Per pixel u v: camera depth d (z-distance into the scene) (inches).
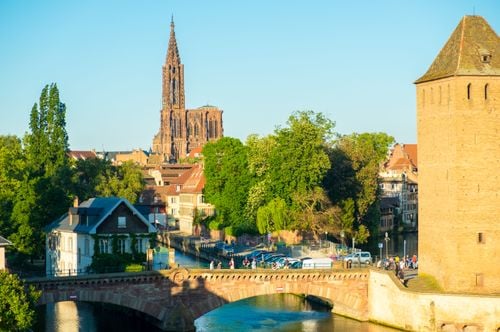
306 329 4001.0
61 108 7047.2
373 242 7071.9
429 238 4185.5
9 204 5369.1
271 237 6476.4
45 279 3631.9
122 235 4628.4
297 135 5949.8
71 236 4845.0
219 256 6058.1
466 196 3978.8
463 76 3966.5
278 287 4084.6
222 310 4554.6
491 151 3998.5
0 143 6240.2
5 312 2834.6
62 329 3986.2
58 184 6432.1
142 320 4158.5
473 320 3695.9
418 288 4060.0
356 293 4207.7
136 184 7185.0
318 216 5969.5
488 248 3996.1
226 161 7022.6
